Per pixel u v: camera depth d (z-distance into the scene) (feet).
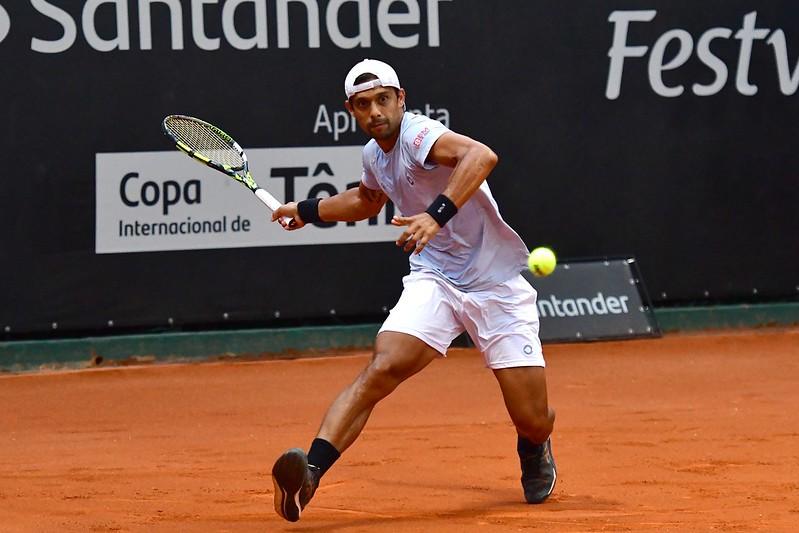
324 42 115.24
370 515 54.19
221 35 114.01
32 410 93.09
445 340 52.60
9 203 111.75
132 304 114.01
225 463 69.56
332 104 115.65
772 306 123.95
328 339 117.29
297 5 114.73
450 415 86.94
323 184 115.85
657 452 70.38
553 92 119.44
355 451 72.33
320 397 97.25
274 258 116.06
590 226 120.88
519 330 53.88
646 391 95.76
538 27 118.83
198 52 113.80
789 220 123.95
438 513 54.54
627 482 61.77
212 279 115.14
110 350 113.50
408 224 47.75
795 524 50.78
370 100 50.62
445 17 117.19
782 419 82.02
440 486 61.72
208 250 114.93
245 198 115.14
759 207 123.44
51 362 112.27
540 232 120.16
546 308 118.93
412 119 51.52
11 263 111.96
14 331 112.06
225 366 113.19
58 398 98.63
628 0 120.26
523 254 53.93
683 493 58.65
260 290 115.85
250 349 115.85
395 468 66.95
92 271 113.29
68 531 51.13
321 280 116.88
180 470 67.10
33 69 111.75
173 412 91.04
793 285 124.36
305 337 116.88
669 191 121.90
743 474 63.31
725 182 122.72
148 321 114.21
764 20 122.31
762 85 122.83
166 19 113.29
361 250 117.39
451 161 49.70
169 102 113.60
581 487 60.80
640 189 121.39
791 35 122.83
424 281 53.06
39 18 111.65
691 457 68.59
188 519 53.62
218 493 60.13
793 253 124.16
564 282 119.75
